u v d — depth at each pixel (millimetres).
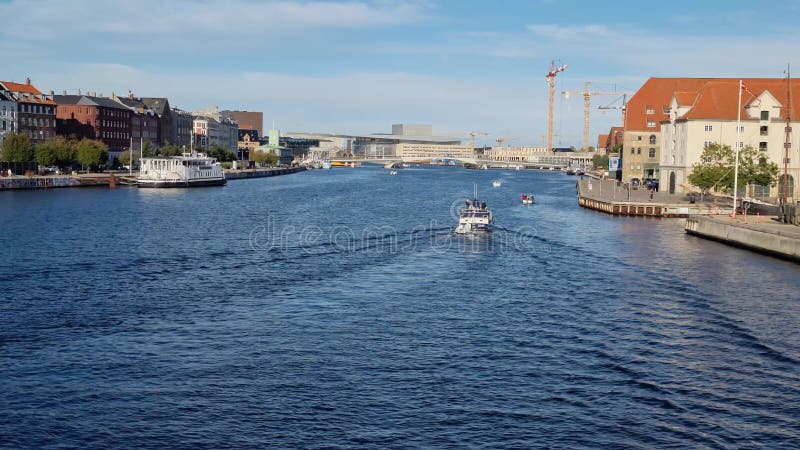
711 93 154375
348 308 55719
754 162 147500
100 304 56156
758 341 47969
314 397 38219
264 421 35562
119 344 46344
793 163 148750
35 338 47344
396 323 51625
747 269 72750
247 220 116250
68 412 36406
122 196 165375
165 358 43781
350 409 36875
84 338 47469
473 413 36562
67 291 60406
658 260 78000
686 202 133000
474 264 75062
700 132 152000
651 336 48844
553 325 51344
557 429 34969
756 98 149250
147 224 107875
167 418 35812
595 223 114312
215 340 47312
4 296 58312
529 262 76562
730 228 89938
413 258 78562
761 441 34125
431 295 60438
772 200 134125
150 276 67062
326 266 73125
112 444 33406
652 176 197625
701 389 39688
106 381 40156
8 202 140250
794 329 50906
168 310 54562
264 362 43188
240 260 76062
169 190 194125
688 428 35250
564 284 65188
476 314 54250
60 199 149875
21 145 189750
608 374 41656
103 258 76312
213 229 102812
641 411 36938
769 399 38562
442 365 42938
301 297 59250
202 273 68750
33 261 74000
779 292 62219
